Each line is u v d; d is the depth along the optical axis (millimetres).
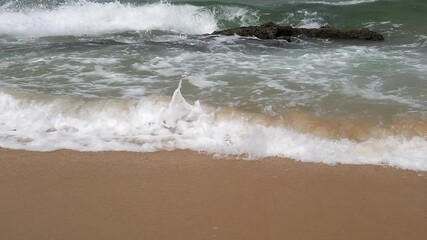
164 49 9898
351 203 4590
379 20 12242
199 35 11469
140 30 12227
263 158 5441
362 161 5336
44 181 5016
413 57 9086
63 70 8344
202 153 5566
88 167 5293
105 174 5141
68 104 6555
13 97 6754
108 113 6363
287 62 8836
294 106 6520
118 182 4977
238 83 7566
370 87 7316
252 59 9078
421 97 6844
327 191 4793
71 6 13078
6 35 11516
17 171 5234
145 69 8414
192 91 7203
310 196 4703
